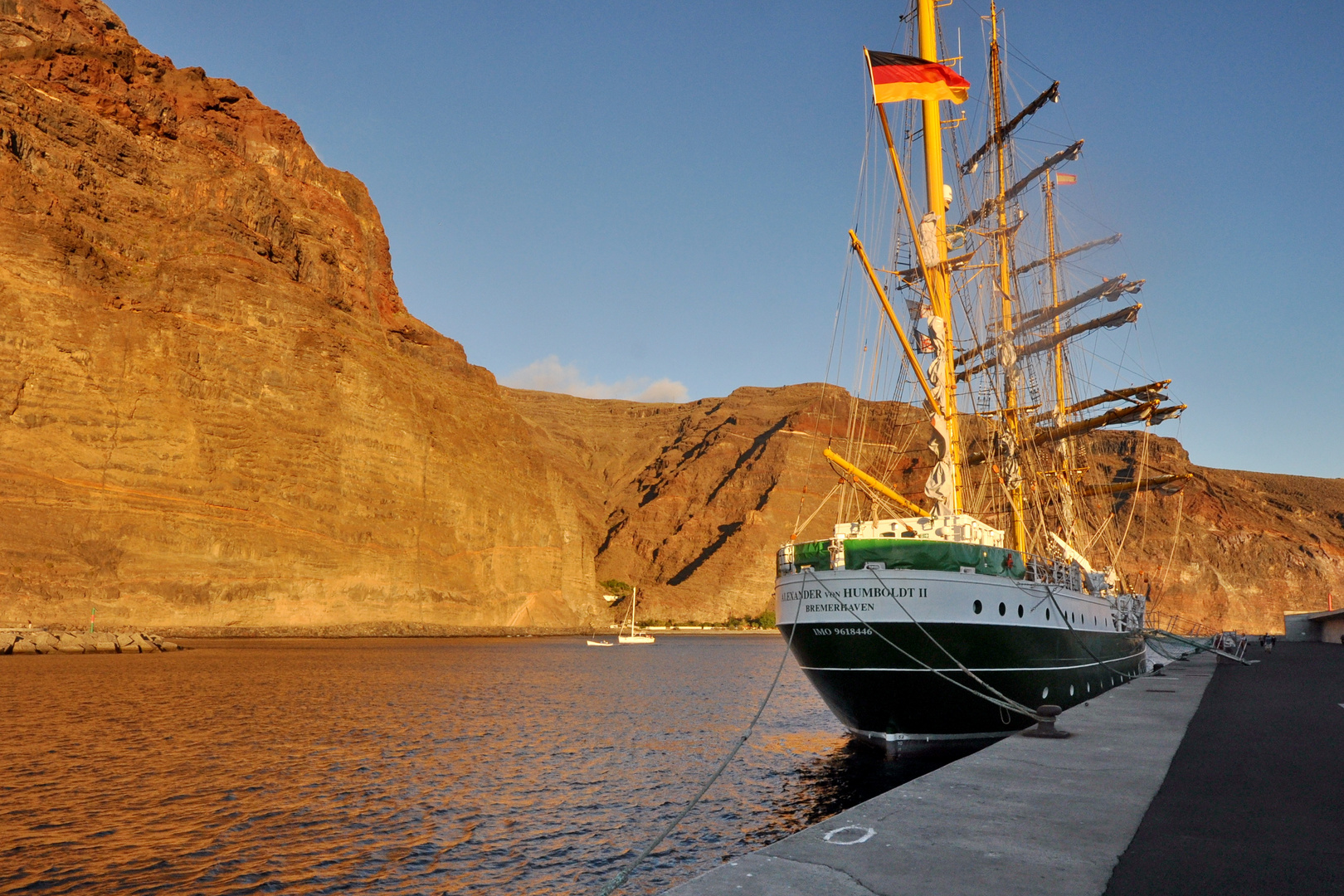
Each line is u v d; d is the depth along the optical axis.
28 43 170.75
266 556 137.62
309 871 20.58
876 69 38.16
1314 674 38.00
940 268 40.66
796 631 32.56
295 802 27.16
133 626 120.12
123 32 198.12
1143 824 9.37
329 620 143.00
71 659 88.12
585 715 51.19
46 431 121.06
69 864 20.69
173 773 31.02
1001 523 55.34
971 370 58.28
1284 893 6.96
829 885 7.06
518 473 196.12
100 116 159.50
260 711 48.41
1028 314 65.56
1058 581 36.53
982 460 57.72
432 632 158.50
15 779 29.61
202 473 134.00
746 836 24.06
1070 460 67.44
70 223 136.00
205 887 19.34
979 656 30.59
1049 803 10.33
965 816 9.60
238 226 160.88
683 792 29.52
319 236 190.50
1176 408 60.25
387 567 154.62
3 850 21.70
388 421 163.88
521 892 19.48
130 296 138.12
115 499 124.19
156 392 132.62
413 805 27.20
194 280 145.75
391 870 20.81
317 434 150.38
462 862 21.56
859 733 33.81
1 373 118.81
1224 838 8.77
